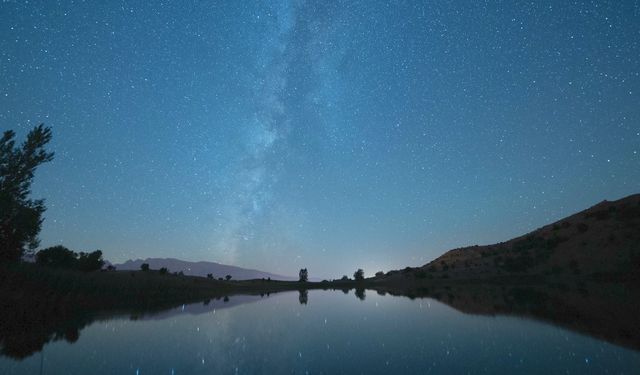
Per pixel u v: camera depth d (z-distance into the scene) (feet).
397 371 32.50
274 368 34.81
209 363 36.88
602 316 61.16
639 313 61.98
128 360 38.24
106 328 62.28
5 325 62.34
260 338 51.78
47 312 79.25
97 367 35.40
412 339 48.01
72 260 159.02
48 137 88.63
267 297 166.61
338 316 78.54
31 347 45.29
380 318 72.54
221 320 74.08
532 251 274.57
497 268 266.16
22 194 85.40
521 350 38.40
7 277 79.87
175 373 33.27
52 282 93.30
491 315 71.10
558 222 345.92
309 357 39.09
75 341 49.57
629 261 183.21
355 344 45.85
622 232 226.99
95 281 123.34
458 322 62.64
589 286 149.69
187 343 48.03
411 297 138.72
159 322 70.54
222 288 228.84
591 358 33.50
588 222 277.44
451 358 36.37
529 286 180.45
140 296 133.49
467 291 167.63
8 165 83.25
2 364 36.55
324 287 278.26
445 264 331.36
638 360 32.07
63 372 33.65
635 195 289.94
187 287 189.88
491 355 36.86
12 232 82.94
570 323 55.26
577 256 225.97
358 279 346.33
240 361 37.70
